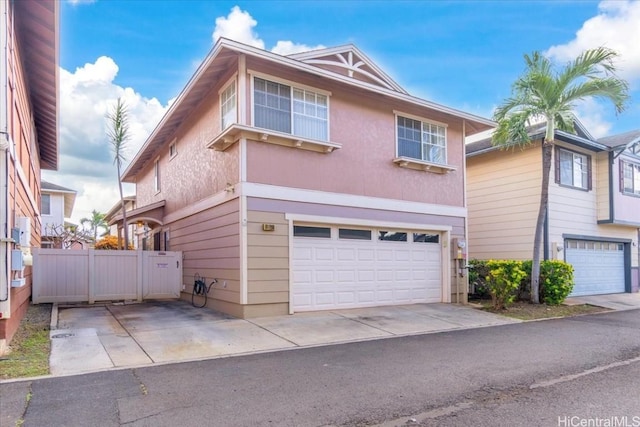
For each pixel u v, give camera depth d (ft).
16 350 20.27
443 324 29.91
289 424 12.72
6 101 19.10
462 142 43.14
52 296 36.27
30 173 35.55
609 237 54.13
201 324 27.68
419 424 12.74
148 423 12.69
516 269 37.22
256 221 30.25
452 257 41.04
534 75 37.55
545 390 15.80
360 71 38.04
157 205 49.16
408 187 38.68
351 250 35.22
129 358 19.93
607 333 27.25
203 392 15.39
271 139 31.04
